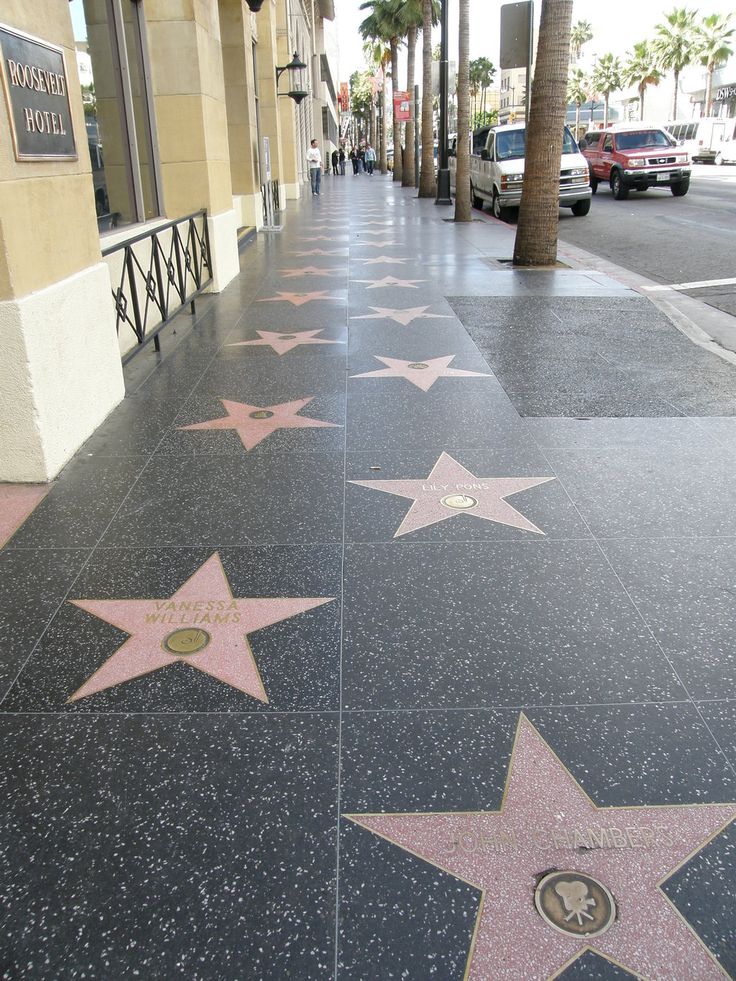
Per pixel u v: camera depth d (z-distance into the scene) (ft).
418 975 5.58
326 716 8.02
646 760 7.43
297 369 19.89
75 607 9.92
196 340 23.00
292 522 11.95
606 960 5.65
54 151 13.89
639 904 6.04
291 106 81.51
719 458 14.11
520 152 62.85
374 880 6.28
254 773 7.33
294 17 92.43
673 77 222.07
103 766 7.43
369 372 19.54
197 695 8.33
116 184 24.59
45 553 11.21
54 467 13.64
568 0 31.42
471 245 43.14
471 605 9.79
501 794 7.07
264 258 39.70
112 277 21.12
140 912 6.06
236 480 13.47
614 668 8.65
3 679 8.63
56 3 14.14
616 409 16.76
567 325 24.17
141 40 27.30
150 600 10.03
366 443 15.03
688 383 18.49
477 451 14.57
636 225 55.11
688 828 6.70
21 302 12.45
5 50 12.03
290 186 83.66
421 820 6.81
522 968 5.60
